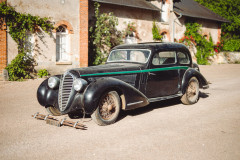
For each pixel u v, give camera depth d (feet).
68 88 17.71
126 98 18.42
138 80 20.33
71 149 13.57
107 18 51.72
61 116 20.16
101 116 17.52
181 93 23.17
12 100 26.17
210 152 13.09
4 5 38.91
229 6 102.73
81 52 47.67
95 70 18.29
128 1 57.16
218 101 25.48
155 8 59.93
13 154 12.98
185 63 23.80
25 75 41.88
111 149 13.53
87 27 48.06
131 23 58.13
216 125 17.63
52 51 44.73
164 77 21.91
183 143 14.34
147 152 13.12
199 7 85.66
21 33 40.81
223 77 46.06
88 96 16.60
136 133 16.07
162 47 21.98
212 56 82.99
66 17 45.85
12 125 17.78
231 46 94.27
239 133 15.98
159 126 17.51
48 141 14.75
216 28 83.97
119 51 22.97
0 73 39.52
